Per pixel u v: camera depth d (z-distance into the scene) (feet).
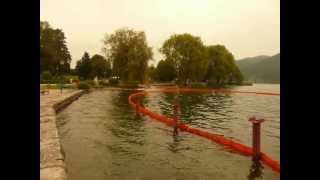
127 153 54.03
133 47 276.62
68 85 253.85
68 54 442.91
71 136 69.46
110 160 49.44
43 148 44.96
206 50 333.83
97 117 100.99
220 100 188.65
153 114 98.99
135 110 121.08
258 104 166.20
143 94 224.53
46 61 343.05
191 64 319.27
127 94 214.28
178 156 51.75
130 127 81.56
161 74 382.01
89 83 281.54
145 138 66.85
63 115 105.91
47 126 63.05
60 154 41.91
